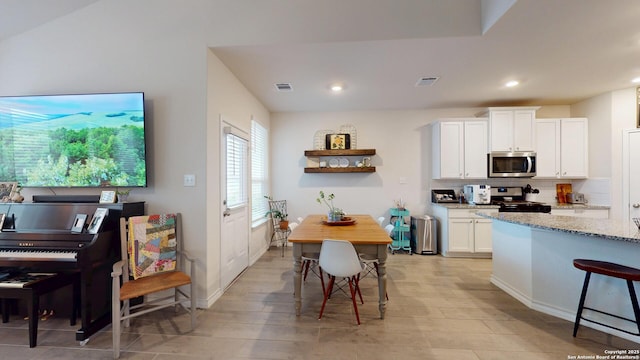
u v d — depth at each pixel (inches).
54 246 84.9
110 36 103.4
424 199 186.4
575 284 87.9
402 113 187.8
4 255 80.0
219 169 110.7
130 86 102.7
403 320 90.2
